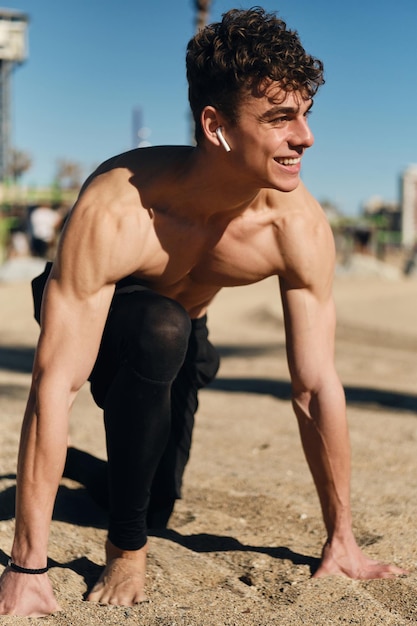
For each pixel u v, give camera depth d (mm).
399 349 9766
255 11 2156
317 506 3383
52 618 2215
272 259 2492
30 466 2256
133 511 2377
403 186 51156
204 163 2252
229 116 2156
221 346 9883
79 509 3234
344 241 33875
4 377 6863
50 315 2266
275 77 2090
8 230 26984
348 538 2650
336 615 2275
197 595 2410
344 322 12195
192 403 2979
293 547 2918
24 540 2268
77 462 3109
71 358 2266
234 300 15375
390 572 2609
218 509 3340
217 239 2430
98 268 2244
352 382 7062
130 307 2289
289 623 2219
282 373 7762
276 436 4762
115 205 2268
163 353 2240
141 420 2279
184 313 2311
